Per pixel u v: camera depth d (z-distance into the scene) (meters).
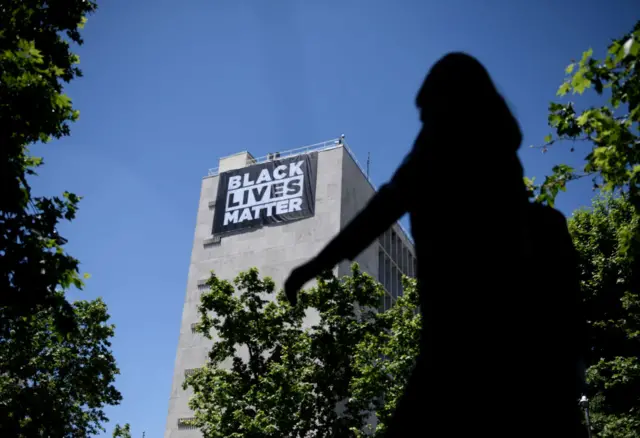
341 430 29.17
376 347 30.22
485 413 1.06
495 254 1.13
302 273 1.17
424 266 1.20
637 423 24.34
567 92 5.68
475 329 1.10
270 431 28.19
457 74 1.27
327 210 61.09
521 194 1.22
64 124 12.77
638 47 4.87
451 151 1.19
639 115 5.50
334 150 64.06
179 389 58.81
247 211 65.12
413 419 1.12
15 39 11.66
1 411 16.98
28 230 10.14
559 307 1.18
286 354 32.03
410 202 1.18
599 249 32.75
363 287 34.31
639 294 27.53
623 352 28.48
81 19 13.97
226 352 34.62
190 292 63.75
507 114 1.27
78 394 30.48
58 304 10.32
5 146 11.31
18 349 23.11
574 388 1.14
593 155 5.74
